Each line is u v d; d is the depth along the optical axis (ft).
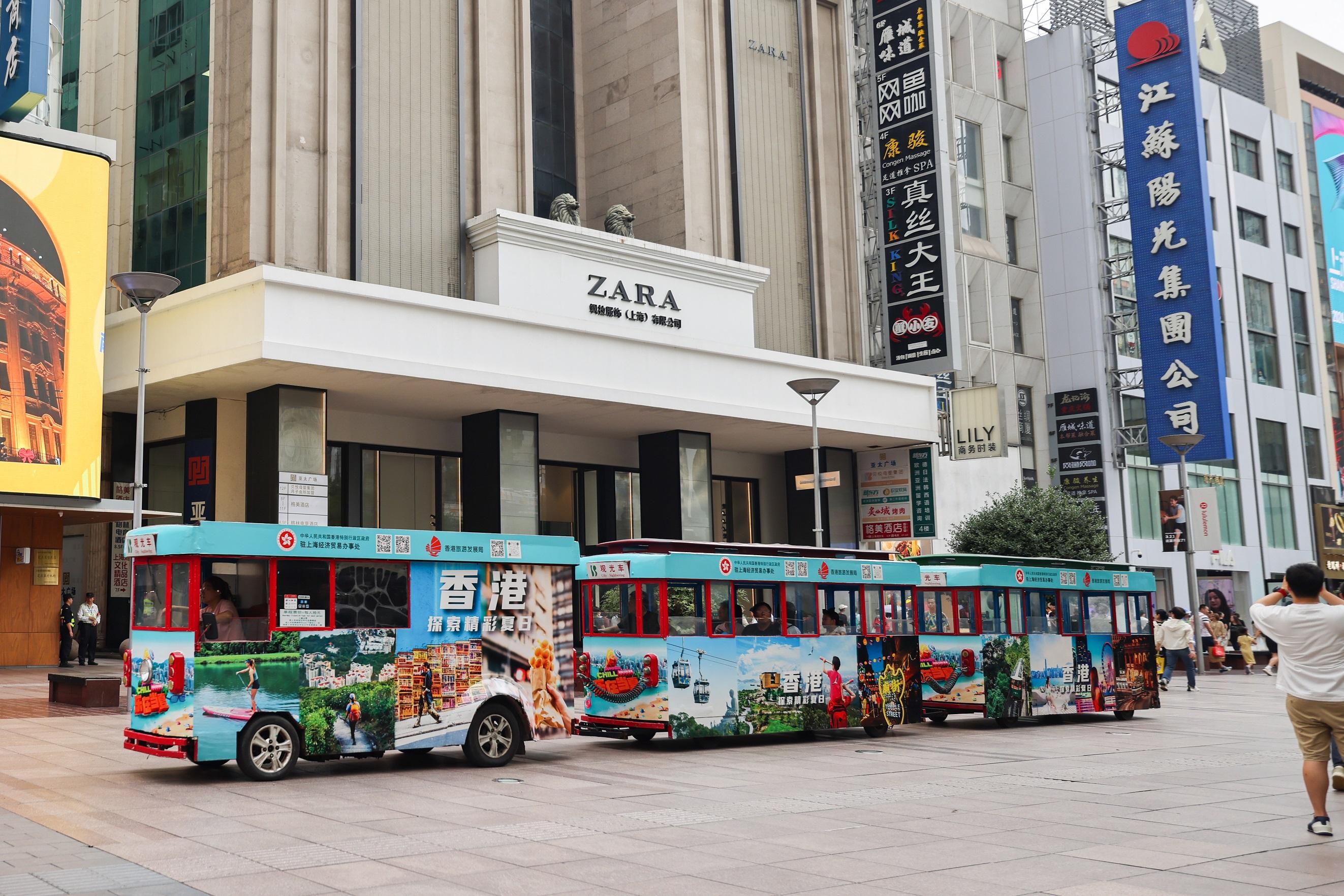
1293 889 23.84
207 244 83.92
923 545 123.95
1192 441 113.39
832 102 123.75
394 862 26.18
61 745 46.68
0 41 77.97
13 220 76.79
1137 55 133.08
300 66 85.66
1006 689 61.26
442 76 94.17
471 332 83.51
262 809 33.12
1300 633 29.01
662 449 106.11
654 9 111.55
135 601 40.73
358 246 86.28
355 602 41.39
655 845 28.50
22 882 23.76
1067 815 33.04
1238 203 183.01
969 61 150.82
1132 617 69.67
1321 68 208.33
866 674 56.70
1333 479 193.47
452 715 43.01
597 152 115.34
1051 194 158.92
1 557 84.53
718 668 51.39
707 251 108.78
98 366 80.38
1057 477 153.07
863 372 109.91
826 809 34.12
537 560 45.93
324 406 82.79
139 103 93.15
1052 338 157.38
